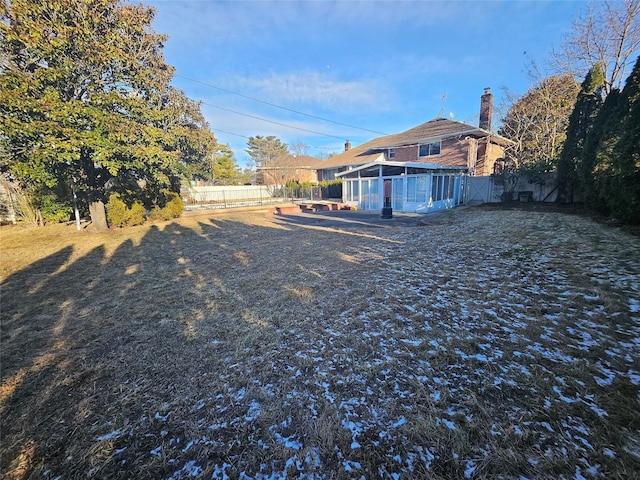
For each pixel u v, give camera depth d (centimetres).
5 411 218
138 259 681
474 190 1745
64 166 883
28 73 790
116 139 837
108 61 860
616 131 765
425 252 623
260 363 262
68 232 1045
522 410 188
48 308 416
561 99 1645
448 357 253
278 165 3328
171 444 181
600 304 321
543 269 448
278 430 187
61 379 254
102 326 356
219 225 1224
